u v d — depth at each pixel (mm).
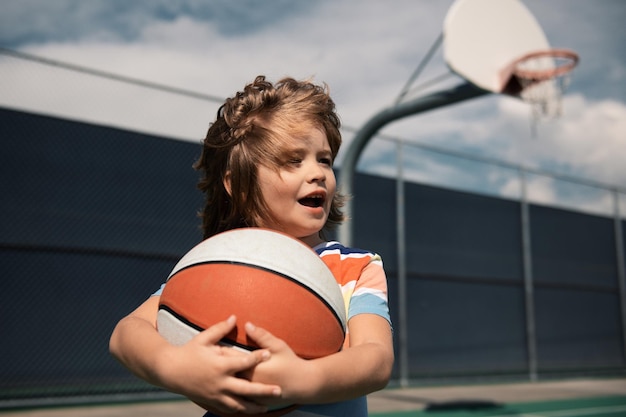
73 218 7816
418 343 10117
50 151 7730
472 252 11070
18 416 6371
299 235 1285
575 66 8133
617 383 11453
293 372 902
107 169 8117
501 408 7855
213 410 1073
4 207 7379
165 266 8461
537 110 8094
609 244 13359
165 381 924
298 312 1043
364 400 1189
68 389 7508
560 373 11906
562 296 12297
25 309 7387
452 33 7387
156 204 8453
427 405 7918
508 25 7871
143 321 1108
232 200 1339
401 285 9586
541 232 12242
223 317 1018
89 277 7863
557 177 12227
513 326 11344
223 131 1393
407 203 10469
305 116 1281
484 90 7316
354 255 1302
